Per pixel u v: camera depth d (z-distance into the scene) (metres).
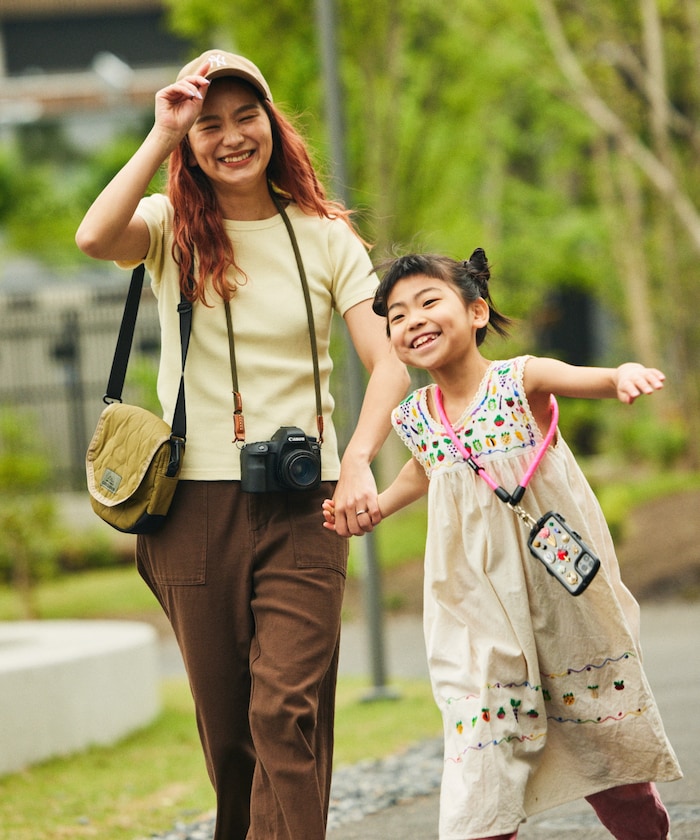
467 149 36.50
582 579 6.30
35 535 29.28
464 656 6.60
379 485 31.38
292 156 7.24
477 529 6.65
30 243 51.69
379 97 32.19
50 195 52.38
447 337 6.68
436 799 11.01
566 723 6.64
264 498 6.92
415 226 33.69
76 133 54.78
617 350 58.16
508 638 6.54
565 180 55.00
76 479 40.81
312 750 6.77
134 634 16.55
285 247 7.18
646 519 34.91
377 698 17.12
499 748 6.34
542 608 6.56
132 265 7.13
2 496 29.33
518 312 41.31
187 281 7.00
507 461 6.63
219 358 7.00
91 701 14.64
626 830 6.91
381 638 17.33
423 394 6.94
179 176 7.10
